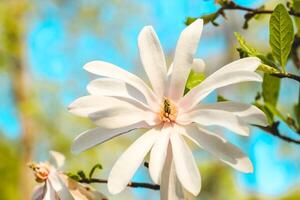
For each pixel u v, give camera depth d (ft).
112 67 1.43
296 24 1.79
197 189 1.31
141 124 1.41
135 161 1.36
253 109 1.34
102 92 1.40
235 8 1.73
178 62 1.43
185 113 1.41
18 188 7.20
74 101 1.37
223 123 1.34
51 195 1.52
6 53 7.78
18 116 7.70
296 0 1.65
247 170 1.31
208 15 1.75
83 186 1.53
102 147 6.88
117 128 1.39
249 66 1.36
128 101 1.40
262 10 1.72
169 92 1.43
